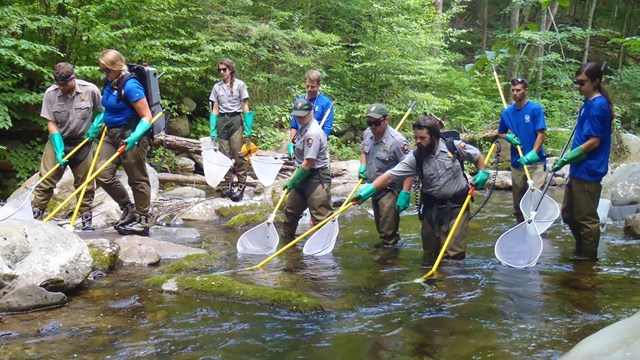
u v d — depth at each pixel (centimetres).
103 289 418
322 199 564
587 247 505
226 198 779
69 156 546
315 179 565
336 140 1286
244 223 660
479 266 484
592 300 393
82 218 588
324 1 1378
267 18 1255
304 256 527
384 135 548
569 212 515
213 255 512
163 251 519
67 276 400
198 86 1140
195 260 487
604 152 483
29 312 369
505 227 666
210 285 404
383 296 407
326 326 349
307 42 1234
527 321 354
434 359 300
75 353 307
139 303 388
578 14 2517
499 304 387
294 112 558
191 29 1091
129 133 530
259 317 364
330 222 554
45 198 560
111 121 530
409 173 494
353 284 437
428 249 514
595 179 486
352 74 1392
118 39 877
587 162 485
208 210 715
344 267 488
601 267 479
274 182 861
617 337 225
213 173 738
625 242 571
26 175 847
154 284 422
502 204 855
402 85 1425
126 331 340
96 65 917
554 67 2008
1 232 398
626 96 1948
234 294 395
